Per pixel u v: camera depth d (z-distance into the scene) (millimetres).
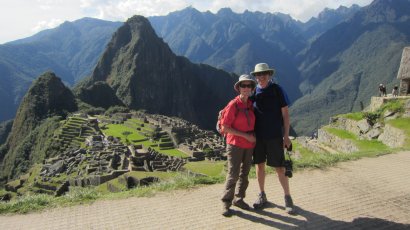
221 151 60281
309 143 27219
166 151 63938
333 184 8781
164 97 191000
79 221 6840
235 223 6590
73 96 134875
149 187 8648
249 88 6754
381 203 7598
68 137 79188
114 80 191500
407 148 13047
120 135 77000
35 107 123875
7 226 6719
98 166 45688
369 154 11914
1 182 98938
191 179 8953
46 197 8094
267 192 8148
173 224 6602
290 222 6613
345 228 6406
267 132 6906
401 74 28703
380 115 22219
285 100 6973
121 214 7109
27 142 102250
